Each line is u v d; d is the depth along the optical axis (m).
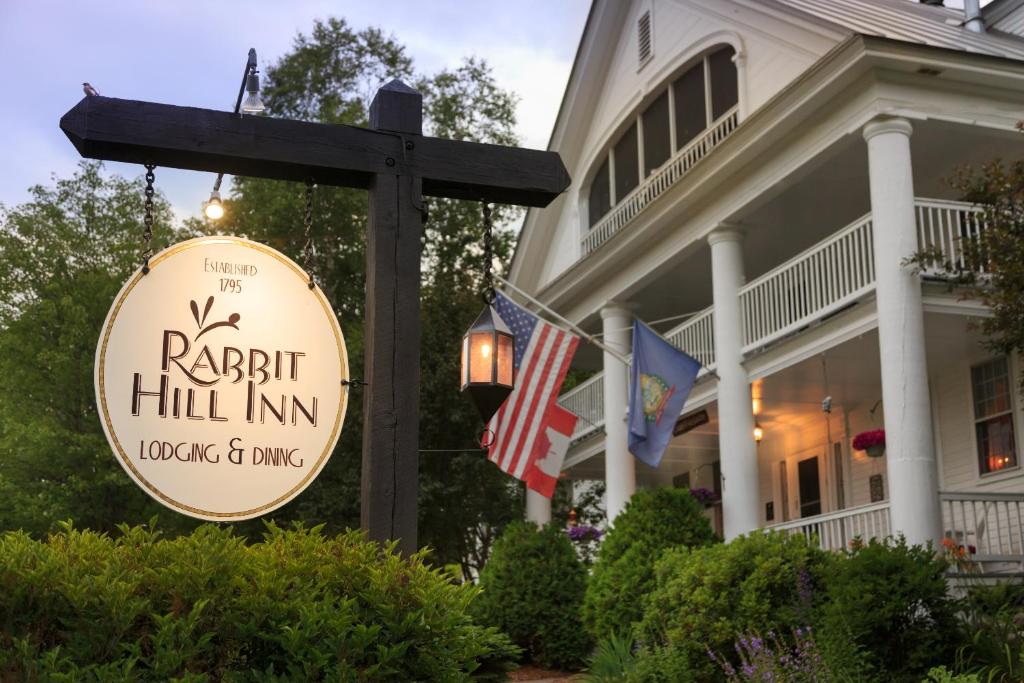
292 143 6.16
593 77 20.42
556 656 13.83
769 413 17.75
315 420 5.92
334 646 4.63
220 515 5.66
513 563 14.36
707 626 10.14
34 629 4.49
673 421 14.06
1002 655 8.66
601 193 20.89
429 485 20.19
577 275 19.44
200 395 5.73
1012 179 9.91
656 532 13.73
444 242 27.05
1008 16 16.89
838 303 12.99
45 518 19.59
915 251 11.82
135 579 4.64
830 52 12.55
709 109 17.06
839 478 17.64
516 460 13.33
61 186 22.58
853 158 14.24
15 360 20.81
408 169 6.36
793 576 10.19
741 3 15.73
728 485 14.84
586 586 14.36
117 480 19.55
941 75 12.52
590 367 24.28
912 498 11.23
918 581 9.11
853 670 8.70
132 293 5.70
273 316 5.95
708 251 17.30
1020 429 13.91
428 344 21.52
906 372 11.46
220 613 4.69
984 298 10.26
